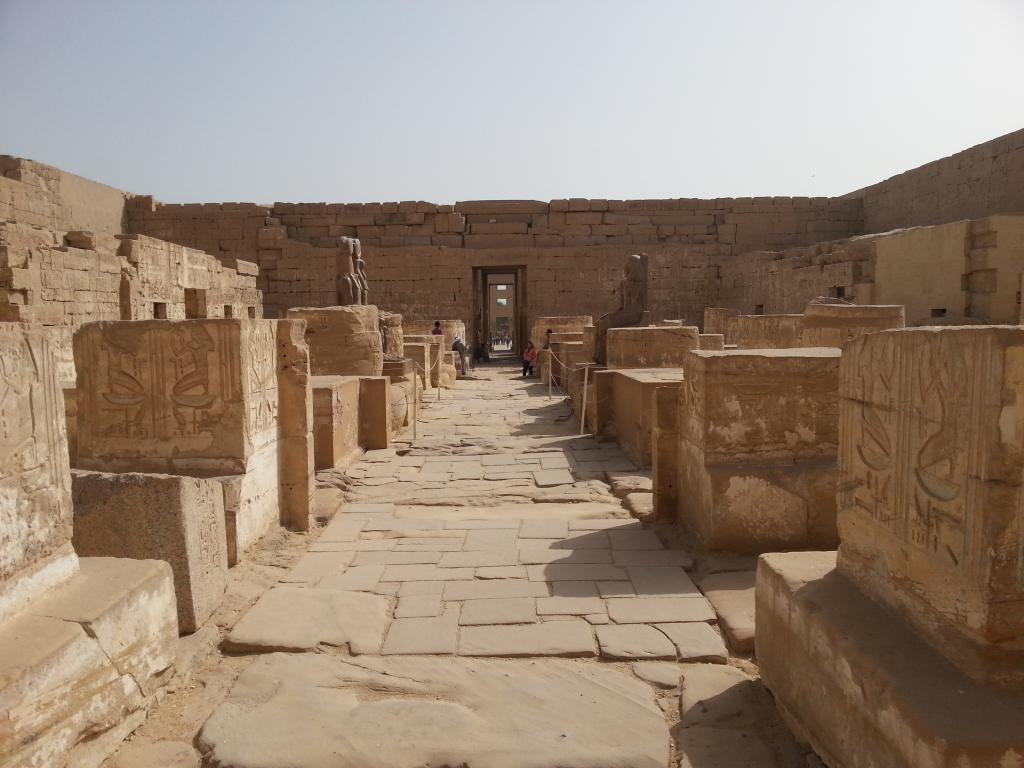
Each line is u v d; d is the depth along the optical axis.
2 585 2.69
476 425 12.01
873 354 2.93
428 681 3.57
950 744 2.03
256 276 26.41
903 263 15.70
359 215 27.48
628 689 3.50
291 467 5.98
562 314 27.28
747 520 5.18
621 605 4.46
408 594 4.69
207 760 2.96
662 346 11.65
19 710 2.44
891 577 2.77
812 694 2.85
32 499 2.85
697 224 27.83
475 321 28.06
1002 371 2.19
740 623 4.11
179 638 3.97
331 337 11.94
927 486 2.55
